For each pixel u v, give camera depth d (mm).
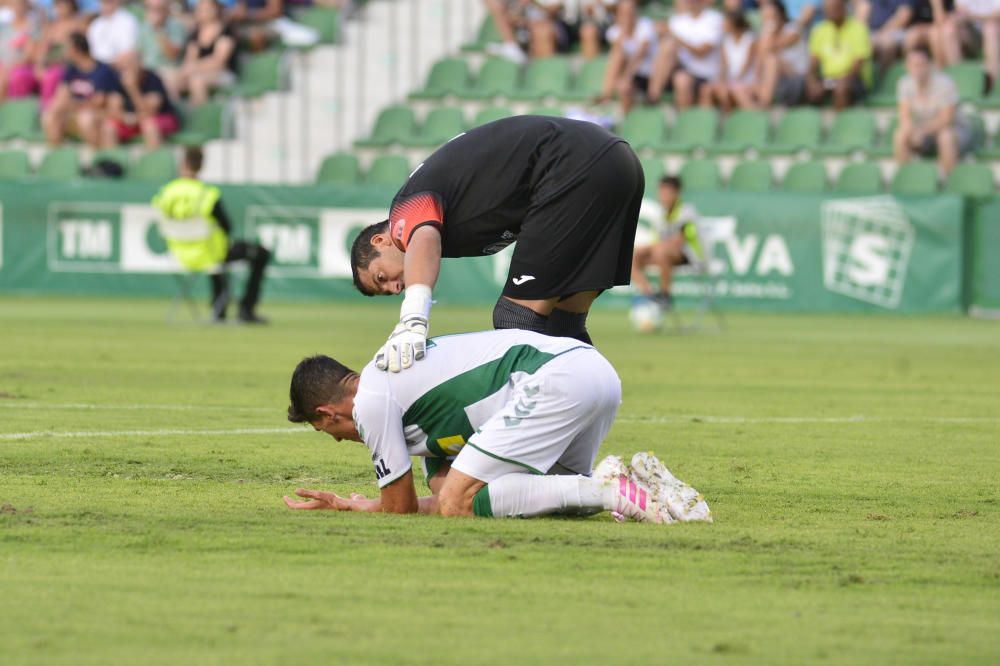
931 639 8102
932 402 24922
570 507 11984
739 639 8031
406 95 63281
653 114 58469
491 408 12086
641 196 14656
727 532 11688
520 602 8883
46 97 64562
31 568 9688
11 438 17781
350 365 29266
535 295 14102
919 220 51875
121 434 18484
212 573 9617
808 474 15914
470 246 14320
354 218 55531
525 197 14117
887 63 59469
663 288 45125
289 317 48250
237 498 13234
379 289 14141
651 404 24203
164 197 43188
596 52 62875
